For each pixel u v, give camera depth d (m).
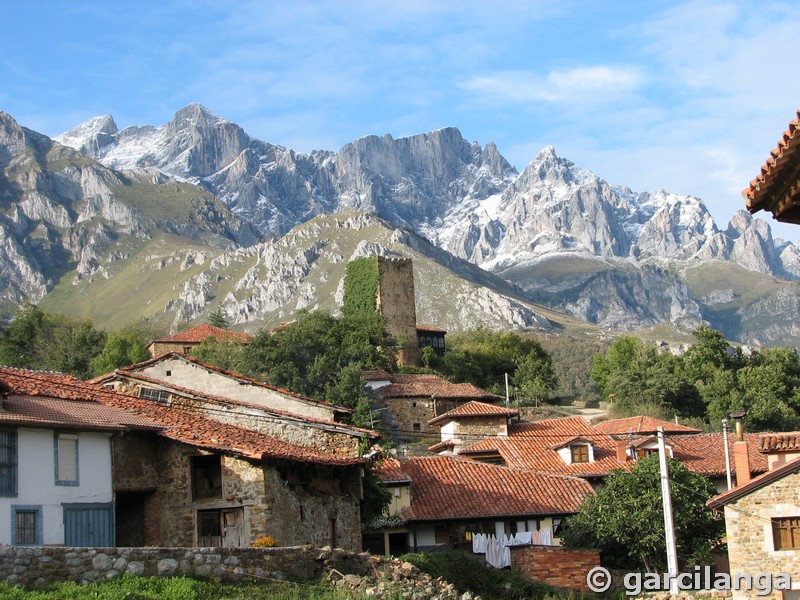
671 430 99.31
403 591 36.66
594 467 80.50
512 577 50.44
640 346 194.12
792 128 18.73
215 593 32.06
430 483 70.38
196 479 42.97
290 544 43.41
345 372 136.62
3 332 170.75
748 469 54.19
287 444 47.41
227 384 56.97
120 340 159.62
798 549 46.66
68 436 37.47
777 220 21.92
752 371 151.38
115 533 41.75
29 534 35.25
